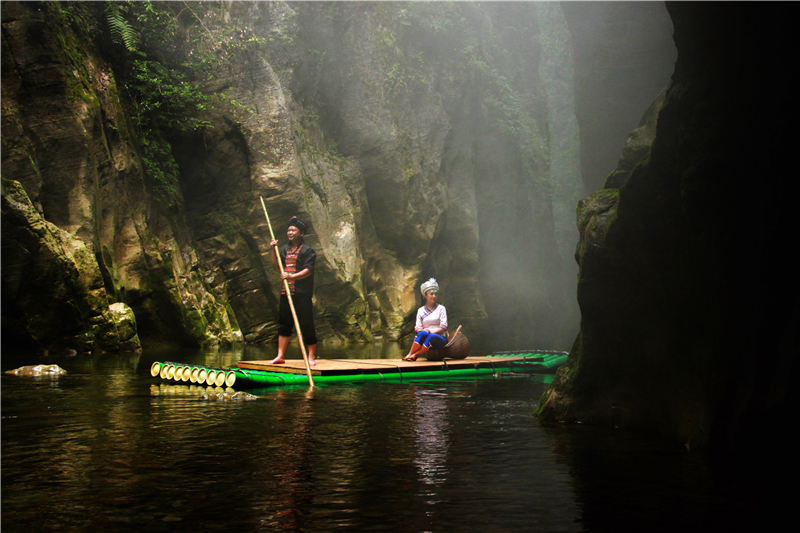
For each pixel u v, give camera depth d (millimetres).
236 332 13984
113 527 1810
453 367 7262
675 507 2023
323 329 16203
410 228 19641
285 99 16016
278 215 15266
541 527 1830
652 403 3346
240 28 15273
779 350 2408
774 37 2369
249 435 3211
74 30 11078
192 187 14633
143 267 11656
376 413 4016
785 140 2361
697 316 2912
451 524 1854
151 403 4320
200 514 1932
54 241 9219
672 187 2908
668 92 2867
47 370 6344
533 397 4945
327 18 17750
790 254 2363
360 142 18906
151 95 12938
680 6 2641
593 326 3584
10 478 2332
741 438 2602
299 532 1780
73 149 10320
